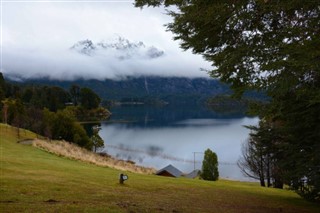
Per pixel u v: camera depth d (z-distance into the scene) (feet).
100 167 92.79
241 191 63.82
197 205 42.24
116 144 270.26
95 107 499.51
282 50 21.62
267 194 63.41
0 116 228.02
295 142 49.44
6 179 47.19
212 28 23.84
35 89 422.41
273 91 24.21
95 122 419.13
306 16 21.59
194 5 22.66
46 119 211.00
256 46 23.11
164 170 122.31
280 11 21.70
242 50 23.35
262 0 20.52
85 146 206.18
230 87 27.32
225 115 603.67
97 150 232.32
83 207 32.48
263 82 23.82
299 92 25.48
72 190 43.62
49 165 74.33
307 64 19.75
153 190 52.85
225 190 62.75
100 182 54.65
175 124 445.37
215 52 26.25
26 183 45.42
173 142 282.97
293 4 20.02
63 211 30.22
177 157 218.59
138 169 128.57
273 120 47.83
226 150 235.61
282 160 52.95
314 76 24.71
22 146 117.50
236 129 367.66
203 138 302.86
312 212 45.78
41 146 124.57
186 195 50.85
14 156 86.07
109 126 408.67
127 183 57.26
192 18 23.04
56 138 202.90
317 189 48.03
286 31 21.77
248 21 23.36
